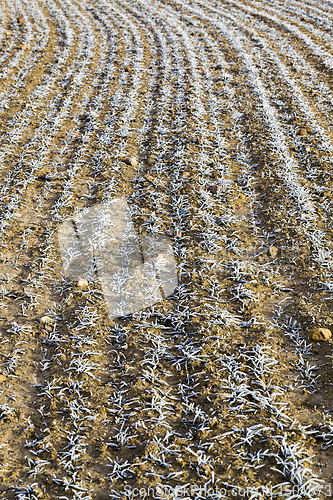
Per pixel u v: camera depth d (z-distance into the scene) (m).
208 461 3.02
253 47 11.33
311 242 5.13
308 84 9.23
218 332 4.07
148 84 9.71
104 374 3.86
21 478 3.05
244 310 4.37
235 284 4.71
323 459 2.98
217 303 4.45
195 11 14.61
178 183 6.45
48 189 6.60
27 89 9.80
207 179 6.48
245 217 5.79
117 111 8.62
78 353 4.04
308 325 4.10
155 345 4.04
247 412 3.36
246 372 3.69
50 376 3.88
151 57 11.14
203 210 5.85
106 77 10.12
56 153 7.55
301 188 5.99
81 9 15.60
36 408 3.62
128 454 3.16
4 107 9.07
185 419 3.38
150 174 6.75
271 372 3.65
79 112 8.80
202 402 3.49
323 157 6.73
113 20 14.15
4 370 3.96
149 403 3.49
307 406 3.38
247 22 13.40
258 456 3.00
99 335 4.21
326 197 5.88
